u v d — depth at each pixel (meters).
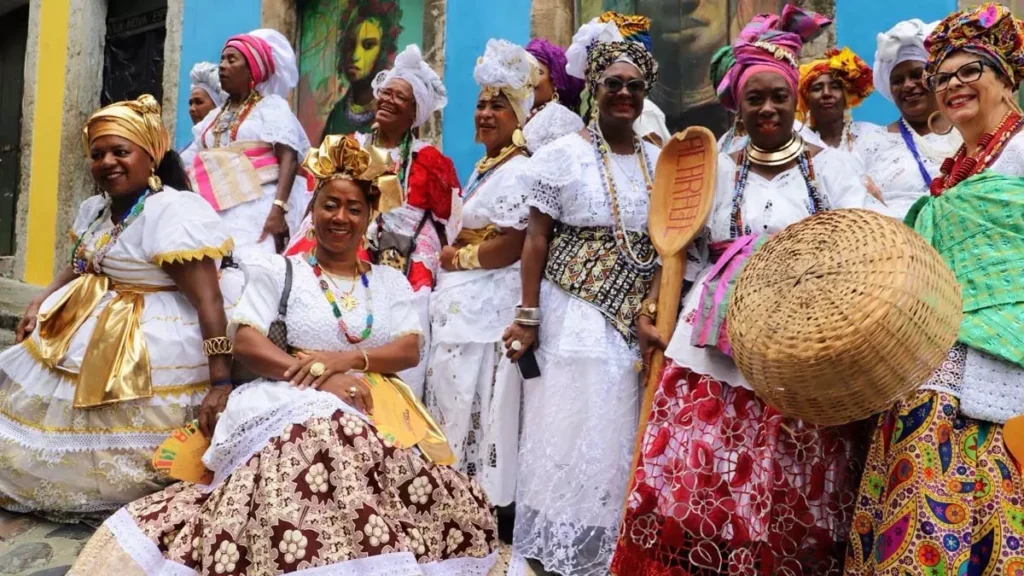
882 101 4.43
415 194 4.03
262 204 4.49
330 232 2.94
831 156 3.02
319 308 2.89
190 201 3.37
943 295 2.19
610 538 3.00
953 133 3.64
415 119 4.32
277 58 4.79
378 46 6.24
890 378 2.18
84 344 3.31
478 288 3.60
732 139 3.61
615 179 3.27
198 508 2.76
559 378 3.11
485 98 3.86
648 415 2.97
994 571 2.22
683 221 3.12
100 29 7.98
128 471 3.23
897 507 2.32
